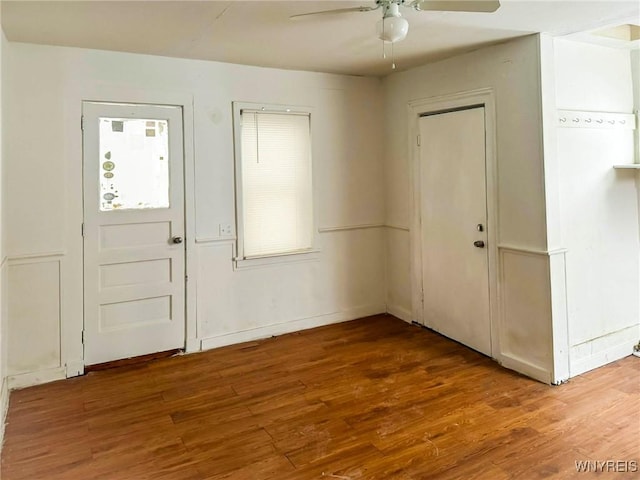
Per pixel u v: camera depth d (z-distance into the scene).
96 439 2.53
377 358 3.63
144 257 3.61
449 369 3.39
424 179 4.16
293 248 4.25
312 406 2.87
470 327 3.78
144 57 3.51
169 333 3.74
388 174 4.62
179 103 3.65
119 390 3.13
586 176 3.30
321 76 4.27
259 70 3.97
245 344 3.99
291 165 4.19
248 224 4.03
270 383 3.22
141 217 3.58
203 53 3.51
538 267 3.14
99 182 3.42
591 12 2.64
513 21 2.80
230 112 3.87
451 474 2.17
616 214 3.50
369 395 3.00
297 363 3.56
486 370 3.36
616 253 3.50
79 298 3.38
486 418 2.67
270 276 4.16
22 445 2.47
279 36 3.10
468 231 3.73
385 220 4.71
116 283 3.52
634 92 3.60
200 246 3.81
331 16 2.73
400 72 4.29
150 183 3.60
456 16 2.72
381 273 4.73
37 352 3.24
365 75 4.42
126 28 2.89
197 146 3.75
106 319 3.50
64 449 2.43
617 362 3.46
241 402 2.94
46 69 3.19
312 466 2.26
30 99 3.14
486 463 2.25
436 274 4.11
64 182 3.28
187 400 2.98
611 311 3.47
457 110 3.74
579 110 3.25
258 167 4.04
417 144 4.20
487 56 3.41
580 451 2.33
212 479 2.17
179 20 2.76
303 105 4.20
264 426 2.64
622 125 3.52
